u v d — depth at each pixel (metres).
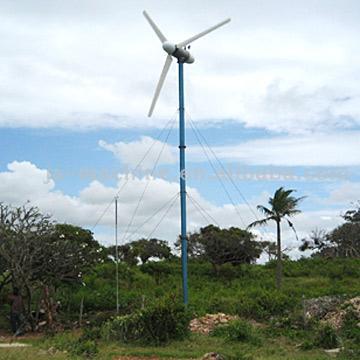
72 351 21.78
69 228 44.09
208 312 31.91
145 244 60.16
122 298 35.06
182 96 32.84
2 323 31.67
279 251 47.16
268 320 30.45
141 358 20.88
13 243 30.27
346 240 70.00
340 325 28.42
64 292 35.78
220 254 53.59
